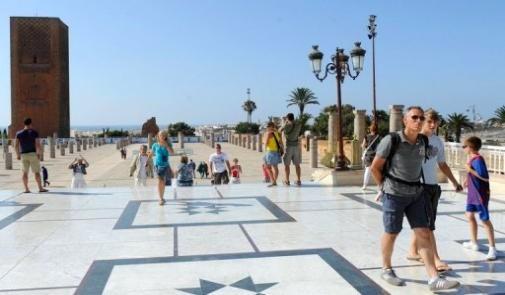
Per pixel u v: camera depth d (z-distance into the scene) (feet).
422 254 16.60
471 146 20.61
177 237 24.56
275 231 25.58
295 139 43.27
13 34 250.37
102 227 27.14
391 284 17.03
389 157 16.56
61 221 28.94
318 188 41.86
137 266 19.74
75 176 55.93
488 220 19.94
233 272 18.75
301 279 17.80
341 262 19.83
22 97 251.60
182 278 18.13
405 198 16.63
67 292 16.88
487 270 18.45
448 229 25.43
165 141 34.37
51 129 253.24
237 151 167.12
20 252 22.09
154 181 67.41
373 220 28.17
